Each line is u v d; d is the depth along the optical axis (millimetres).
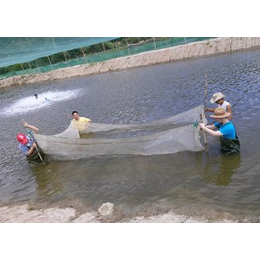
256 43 22953
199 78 15797
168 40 30562
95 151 7719
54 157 8156
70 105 16547
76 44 27641
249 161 6254
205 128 6527
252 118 8352
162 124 9070
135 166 7074
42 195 6633
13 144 10945
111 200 5867
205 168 6340
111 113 12633
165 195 5676
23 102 21219
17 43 25453
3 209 6285
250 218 4641
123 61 29203
